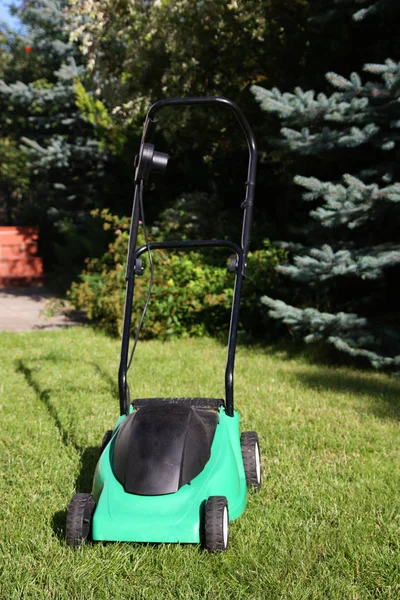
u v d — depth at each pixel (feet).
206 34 16.43
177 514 6.04
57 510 7.16
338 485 7.73
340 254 12.64
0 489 7.72
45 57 29.35
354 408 10.84
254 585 5.78
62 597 5.64
